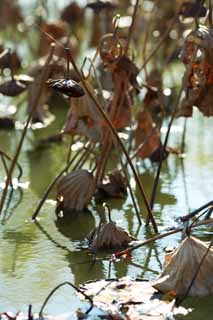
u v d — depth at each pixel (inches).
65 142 428.1
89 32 599.2
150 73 480.7
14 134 444.8
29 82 438.0
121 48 337.4
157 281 266.8
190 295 264.1
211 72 314.3
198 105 323.9
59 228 322.7
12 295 265.6
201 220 323.0
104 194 351.9
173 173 381.7
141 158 392.5
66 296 263.6
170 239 309.1
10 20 621.6
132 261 291.0
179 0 432.5
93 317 247.9
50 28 529.0
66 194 339.3
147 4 585.9
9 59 372.8
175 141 423.2
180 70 537.0
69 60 299.1
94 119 333.1
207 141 423.5
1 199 328.5
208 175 377.7
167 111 451.5
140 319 246.5
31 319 245.8
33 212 338.6
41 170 387.9
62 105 482.6
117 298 260.1
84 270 284.5
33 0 669.3
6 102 489.7
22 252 300.0
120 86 341.7
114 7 455.8
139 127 389.4
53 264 289.6
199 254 268.4
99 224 304.7
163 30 539.2
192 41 314.8
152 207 337.1
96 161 344.2
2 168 389.4
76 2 589.3
